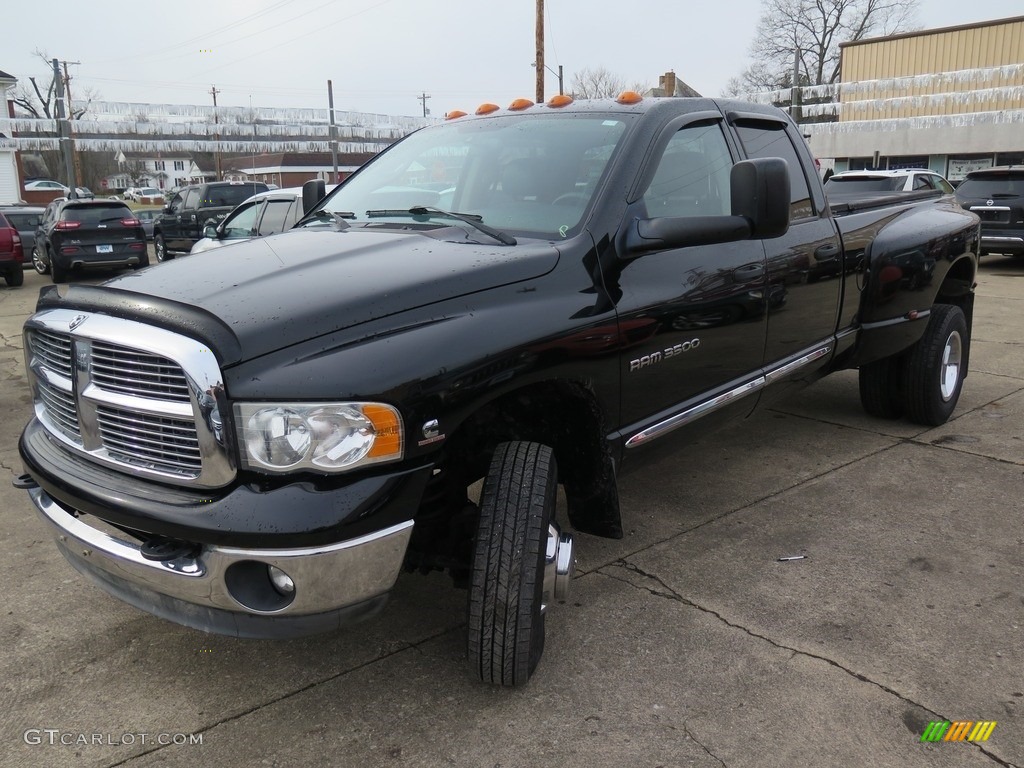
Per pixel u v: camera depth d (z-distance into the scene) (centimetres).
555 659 284
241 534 213
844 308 435
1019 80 2228
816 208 418
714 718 251
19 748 245
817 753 235
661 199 323
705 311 325
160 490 231
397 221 332
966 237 514
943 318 507
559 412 290
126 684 277
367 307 235
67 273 1580
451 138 376
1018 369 677
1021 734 241
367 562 224
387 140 2083
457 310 246
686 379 327
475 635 252
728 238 296
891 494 422
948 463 464
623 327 287
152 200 5897
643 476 457
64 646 300
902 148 2703
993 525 382
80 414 248
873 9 5053
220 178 4950
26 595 337
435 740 245
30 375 289
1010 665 274
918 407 512
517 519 247
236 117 1903
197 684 276
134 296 242
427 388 228
